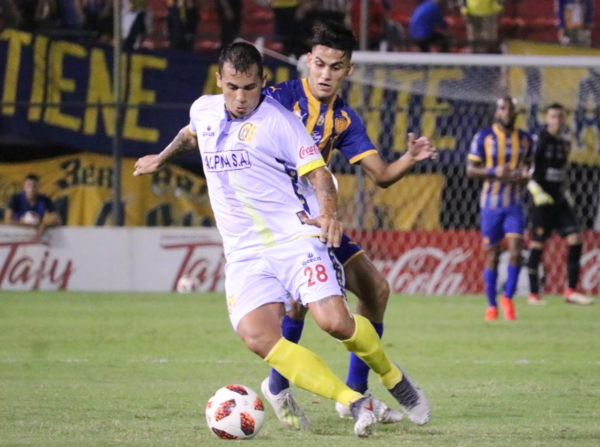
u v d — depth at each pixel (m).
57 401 18.02
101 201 45.62
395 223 45.38
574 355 25.84
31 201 43.81
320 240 13.90
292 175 14.38
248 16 49.81
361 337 14.12
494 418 16.66
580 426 15.83
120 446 13.62
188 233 44.03
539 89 45.28
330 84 15.87
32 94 45.06
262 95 14.53
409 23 52.06
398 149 45.38
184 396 18.77
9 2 47.00
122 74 44.56
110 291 43.69
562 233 40.31
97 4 47.16
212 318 34.03
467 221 45.69
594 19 51.53
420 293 44.06
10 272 43.81
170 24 48.06
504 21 51.44
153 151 44.91
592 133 45.50
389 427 15.66
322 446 13.68
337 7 49.09
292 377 13.95
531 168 34.72
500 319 34.72
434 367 23.44
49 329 30.50
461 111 45.38
